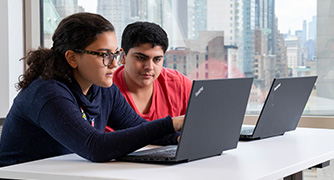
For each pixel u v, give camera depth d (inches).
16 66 134.0
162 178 47.9
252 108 124.1
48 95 58.5
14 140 63.1
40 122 59.3
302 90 79.0
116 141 56.9
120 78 85.7
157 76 82.4
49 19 139.6
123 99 74.4
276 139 74.6
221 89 58.6
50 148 63.7
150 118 86.0
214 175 49.2
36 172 51.3
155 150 62.8
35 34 137.8
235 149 65.7
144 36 78.9
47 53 62.0
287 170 53.5
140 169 52.5
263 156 60.4
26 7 136.6
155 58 80.7
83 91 65.3
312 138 75.5
